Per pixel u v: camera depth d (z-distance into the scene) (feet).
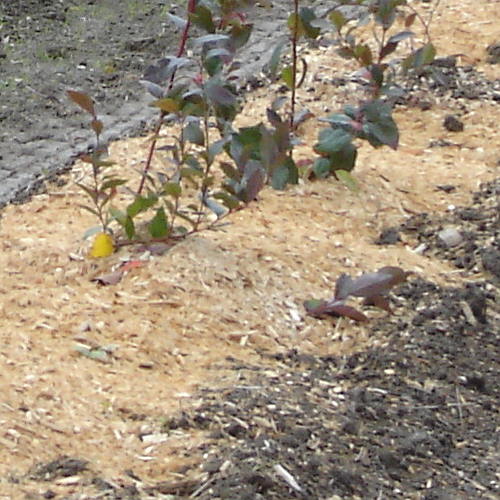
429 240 30.50
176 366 24.38
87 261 27.53
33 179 33.47
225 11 28.66
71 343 24.64
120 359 24.34
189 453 21.25
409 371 25.13
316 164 31.14
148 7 48.49
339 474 20.94
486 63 41.06
